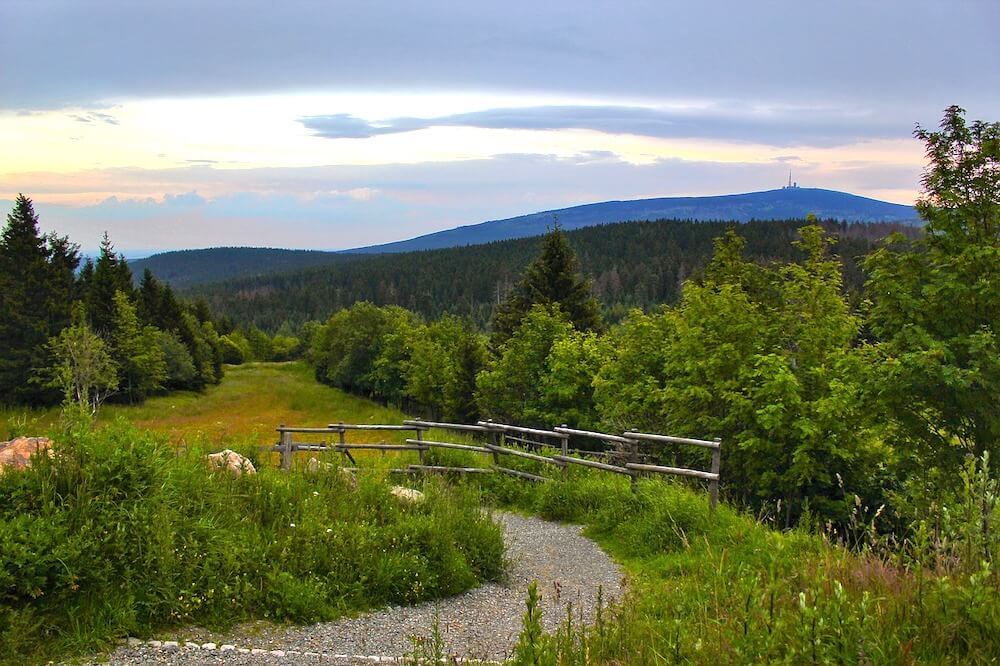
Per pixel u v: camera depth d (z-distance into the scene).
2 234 50.12
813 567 4.63
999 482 4.00
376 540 6.72
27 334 49.03
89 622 4.68
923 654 3.14
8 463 6.20
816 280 13.68
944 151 11.01
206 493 6.51
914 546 4.18
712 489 8.84
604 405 19.14
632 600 5.74
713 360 12.89
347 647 5.04
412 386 51.62
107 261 71.06
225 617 5.23
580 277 39.41
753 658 3.15
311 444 12.30
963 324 10.45
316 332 95.56
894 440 10.92
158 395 66.31
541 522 10.62
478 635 5.55
